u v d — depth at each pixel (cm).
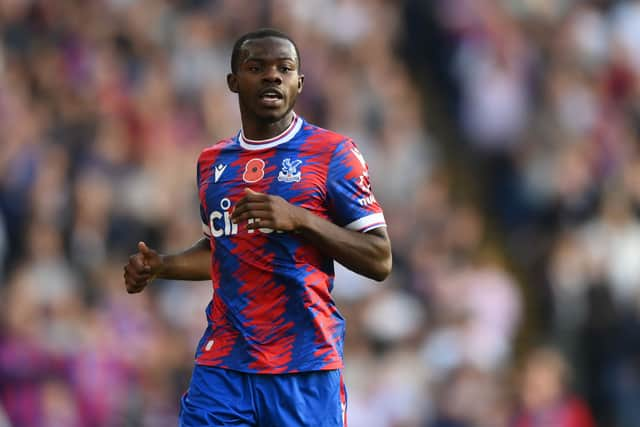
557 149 4609
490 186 4738
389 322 3838
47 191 3831
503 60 4884
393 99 4747
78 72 4297
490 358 3922
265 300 1522
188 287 3775
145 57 4469
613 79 4903
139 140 4134
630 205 4294
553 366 3809
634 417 4006
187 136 4275
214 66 4556
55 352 3438
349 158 1534
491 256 4478
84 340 3512
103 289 3706
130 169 4006
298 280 1514
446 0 5069
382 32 5016
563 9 5100
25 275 3619
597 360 4122
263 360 1516
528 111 4819
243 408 1524
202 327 3700
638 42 4938
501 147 4766
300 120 1560
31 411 3325
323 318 1534
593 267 4203
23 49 4331
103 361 3506
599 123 4741
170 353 3650
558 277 4250
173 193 4050
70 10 4497
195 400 1544
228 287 1541
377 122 4600
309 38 4712
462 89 4928
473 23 5006
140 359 3597
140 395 3525
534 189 4547
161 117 4256
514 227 4562
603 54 4988
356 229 1527
